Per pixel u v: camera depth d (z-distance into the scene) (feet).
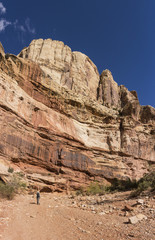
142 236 20.04
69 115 127.34
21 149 83.82
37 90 110.83
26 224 24.71
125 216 30.07
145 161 147.64
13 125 83.76
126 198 47.52
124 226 24.30
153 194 43.42
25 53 187.21
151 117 174.19
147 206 34.06
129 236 20.31
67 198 64.59
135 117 161.68
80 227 24.56
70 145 110.93
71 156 105.50
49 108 114.83
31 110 99.81
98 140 134.62
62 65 176.76
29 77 107.86
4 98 84.69
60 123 115.65
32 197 58.49
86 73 200.34
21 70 104.42
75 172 103.19
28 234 20.80
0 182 56.39
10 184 59.72
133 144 145.18
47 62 171.32
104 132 140.46
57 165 98.12
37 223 25.95
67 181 95.25
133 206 36.47
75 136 120.16
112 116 148.97
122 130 149.69
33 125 96.78
